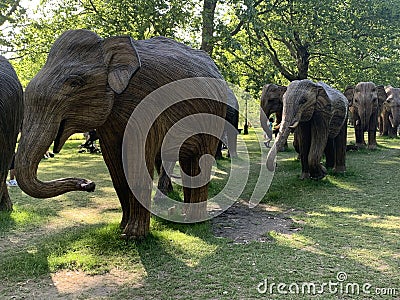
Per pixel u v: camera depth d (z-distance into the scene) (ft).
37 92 12.37
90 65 13.20
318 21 48.55
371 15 54.70
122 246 14.84
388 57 59.36
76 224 18.35
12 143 12.56
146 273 12.85
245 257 14.06
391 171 30.55
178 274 12.74
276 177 28.63
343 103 27.91
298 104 24.40
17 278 12.55
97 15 40.06
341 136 29.30
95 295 11.46
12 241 16.07
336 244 15.26
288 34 45.68
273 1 49.62
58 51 13.28
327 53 55.16
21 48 50.16
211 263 13.57
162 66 15.31
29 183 11.75
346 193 23.75
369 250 14.58
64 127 12.96
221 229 17.51
